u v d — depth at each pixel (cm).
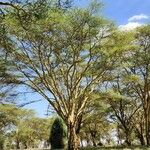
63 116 3034
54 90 2962
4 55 2789
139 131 6128
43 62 2838
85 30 2705
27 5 1641
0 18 1727
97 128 7500
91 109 4338
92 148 4066
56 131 4106
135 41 3959
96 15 2652
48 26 2455
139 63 4019
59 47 2741
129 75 3638
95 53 2856
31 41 2670
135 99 5075
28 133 7531
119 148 3941
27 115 7194
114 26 2839
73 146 3052
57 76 3158
